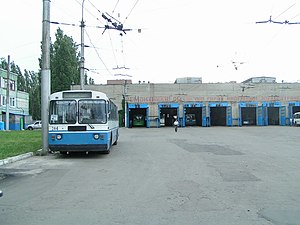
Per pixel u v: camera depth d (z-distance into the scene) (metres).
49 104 14.23
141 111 53.50
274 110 54.59
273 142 21.53
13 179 9.59
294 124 49.38
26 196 7.42
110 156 14.71
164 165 11.91
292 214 5.83
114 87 54.34
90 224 5.36
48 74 15.59
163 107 51.19
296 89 53.59
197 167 11.36
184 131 36.81
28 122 59.62
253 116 54.38
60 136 13.88
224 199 6.93
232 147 18.31
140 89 53.41
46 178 9.64
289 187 8.09
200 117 54.94
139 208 6.29
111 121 16.14
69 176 9.91
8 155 14.06
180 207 6.34
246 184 8.46
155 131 37.81
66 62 48.28
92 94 14.22
